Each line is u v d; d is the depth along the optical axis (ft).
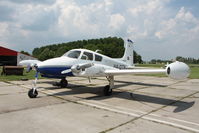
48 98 23.15
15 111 16.98
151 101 22.63
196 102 22.36
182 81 47.62
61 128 12.84
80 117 15.49
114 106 19.70
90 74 23.86
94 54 29.17
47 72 23.93
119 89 32.50
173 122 14.60
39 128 12.77
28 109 17.74
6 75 53.57
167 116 16.28
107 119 15.08
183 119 15.43
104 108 18.72
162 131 12.64
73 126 13.28
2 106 18.76
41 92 27.43
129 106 19.83
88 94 26.71
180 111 18.10
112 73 24.89
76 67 23.27
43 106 19.02
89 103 20.90
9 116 15.44
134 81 46.34
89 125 13.56
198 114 17.06
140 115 16.44
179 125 13.89
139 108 19.02
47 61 24.27
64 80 32.60
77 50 27.66
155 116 16.22
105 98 24.12
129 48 43.37
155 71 21.07
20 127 12.92
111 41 260.62
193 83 42.83
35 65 23.59
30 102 20.75
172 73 18.47
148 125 13.80
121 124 13.93
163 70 19.65
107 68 26.35
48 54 252.83
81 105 19.85
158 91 30.66
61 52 261.24
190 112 17.76
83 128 12.92
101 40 271.90
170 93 28.76
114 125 13.67
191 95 27.12
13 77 48.73
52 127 13.00
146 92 29.53
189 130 12.90
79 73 23.52
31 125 13.35
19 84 36.04
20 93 26.40
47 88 31.63
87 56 27.91
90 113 16.79
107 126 13.43
